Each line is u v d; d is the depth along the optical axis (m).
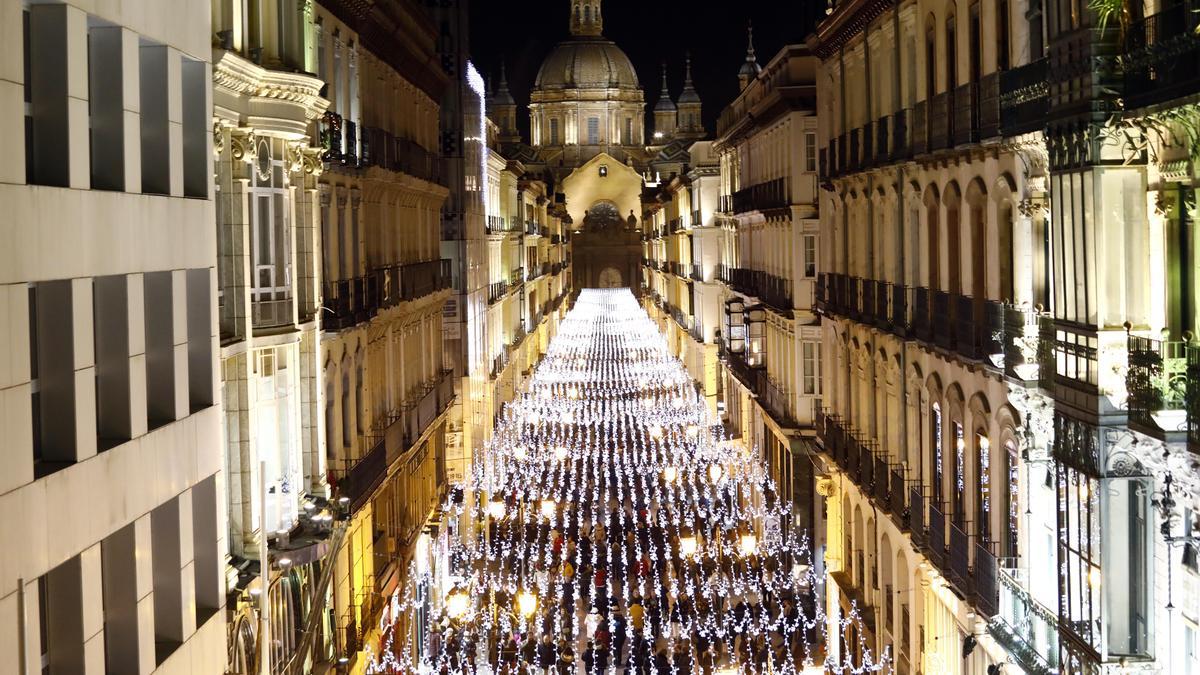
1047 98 18.09
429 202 47.19
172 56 17.61
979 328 23.73
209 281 18.80
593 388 91.75
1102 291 16.25
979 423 23.94
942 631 26.58
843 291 36.06
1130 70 15.65
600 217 168.12
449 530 49.22
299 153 23.19
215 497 18.88
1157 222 16.16
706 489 57.97
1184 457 14.67
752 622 40.34
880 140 31.14
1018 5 21.12
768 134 53.78
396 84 40.41
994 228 22.95
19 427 13.22
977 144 23.28
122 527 15.84
